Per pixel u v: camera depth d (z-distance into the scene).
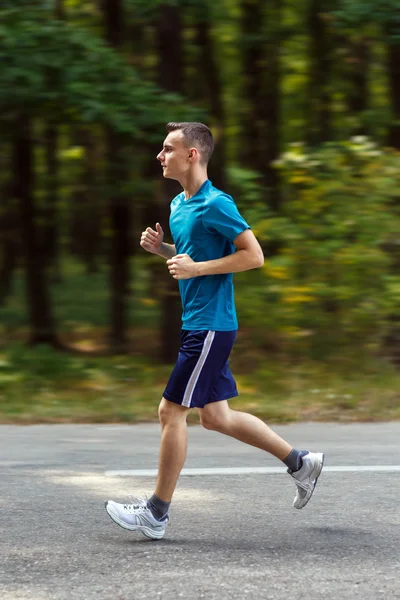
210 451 15.74
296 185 26.61
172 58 26.66
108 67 24.27
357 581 9.48
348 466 14.62
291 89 35.00
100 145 32.78
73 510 12.17
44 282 32.66
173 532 11.21
